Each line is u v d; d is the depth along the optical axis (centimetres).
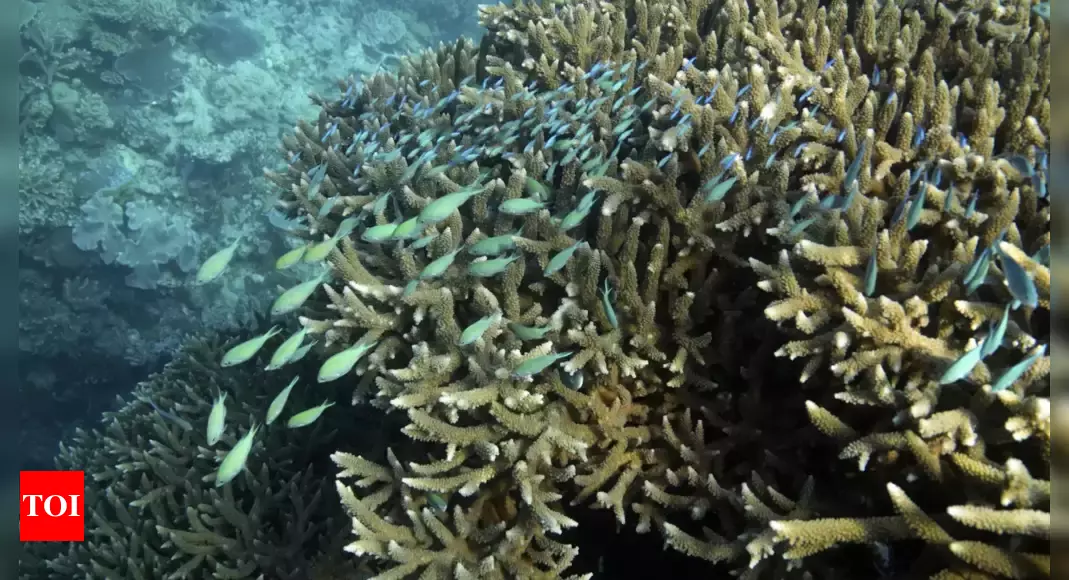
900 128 320
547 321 344
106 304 1041
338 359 308
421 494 340
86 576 472
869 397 251
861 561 261
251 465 471
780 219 310
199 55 1151
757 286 316
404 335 363
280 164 1091
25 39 977
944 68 382
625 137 384
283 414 495
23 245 990
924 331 269
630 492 331
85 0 1016
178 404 546
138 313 1062
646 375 338
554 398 343
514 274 340
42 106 973
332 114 622
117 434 590
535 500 309
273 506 454
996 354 246
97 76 1035
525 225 356
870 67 388
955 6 389
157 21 1073
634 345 331
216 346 652
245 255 1095
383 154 439
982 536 215
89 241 988
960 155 303
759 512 262
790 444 306
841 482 285
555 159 410
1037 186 277
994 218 275
